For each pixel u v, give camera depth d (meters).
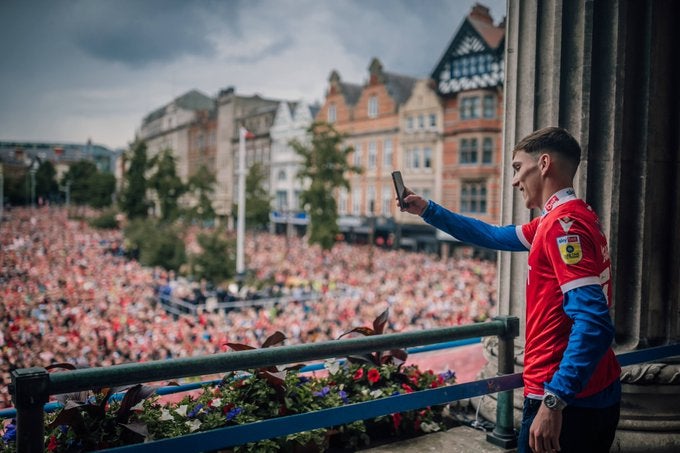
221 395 2.94
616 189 3.00
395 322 18.89
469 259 39.03
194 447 1.87
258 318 18.89
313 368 3.43
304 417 2.07
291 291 25.16
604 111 3.02
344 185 37.84
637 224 3.06
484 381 2.50
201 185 55.62
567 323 1.83
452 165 41.75
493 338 3.67
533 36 3.24
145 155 57.97
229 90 78.19
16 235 49.56
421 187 44.41
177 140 95.38
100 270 30.08
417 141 44.44
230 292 24.19
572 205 1.84
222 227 28.91
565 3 3.08
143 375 1.77
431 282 27.44
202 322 18.25
